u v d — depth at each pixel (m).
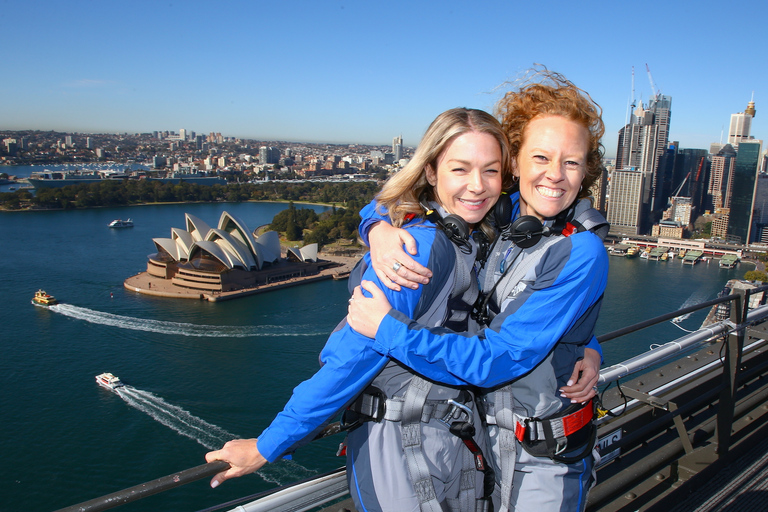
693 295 56.88
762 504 2.84
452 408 1.48
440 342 1.33
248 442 1.50
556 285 1.47
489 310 1.69
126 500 1.34
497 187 1.53
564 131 1.54
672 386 3.33
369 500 1.47
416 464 1.42
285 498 1.71
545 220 1.69
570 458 1.67
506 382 1.64
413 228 1.46
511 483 1.63
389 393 1.48
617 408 2.98
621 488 2.67
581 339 1.63
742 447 3.27
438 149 1.49
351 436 1.56
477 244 1.69
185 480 1.42
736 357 3.05
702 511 2.79
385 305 1.33
